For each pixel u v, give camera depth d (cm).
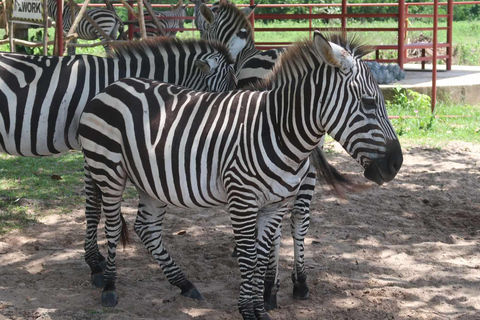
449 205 609
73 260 456
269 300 385
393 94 1059
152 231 398
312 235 520
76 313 365
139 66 462
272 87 349
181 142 348
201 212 581
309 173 391
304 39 338
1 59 450
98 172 379
